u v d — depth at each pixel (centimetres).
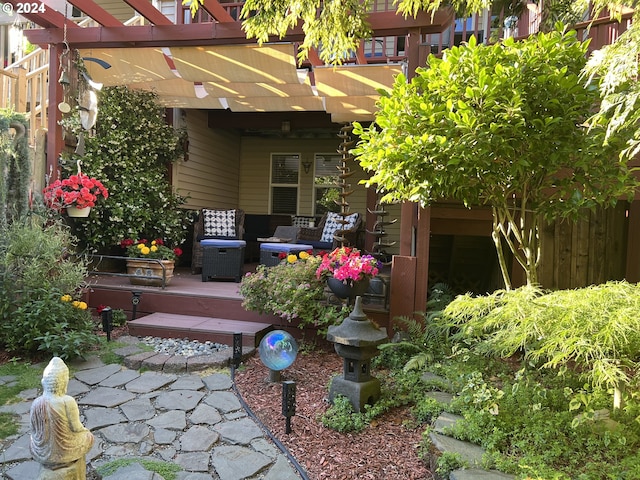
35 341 373
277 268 429
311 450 242
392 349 362
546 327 224
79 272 430
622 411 226
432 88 297
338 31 385
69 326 396
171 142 680
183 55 497
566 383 266
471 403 249
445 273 637
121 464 224
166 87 637
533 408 233
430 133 291
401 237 418
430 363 334
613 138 255
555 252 497
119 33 476
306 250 589
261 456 236
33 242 404
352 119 688
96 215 562
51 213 486
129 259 522
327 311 400
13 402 292
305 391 320
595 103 305
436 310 422
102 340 412
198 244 669
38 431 156
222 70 521
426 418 268
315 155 944
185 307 483
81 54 531
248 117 812
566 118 278
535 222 329
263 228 932
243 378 343
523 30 551
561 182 312
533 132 283
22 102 541
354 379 286
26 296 382
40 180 509
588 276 497
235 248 589
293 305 394
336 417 269
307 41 404
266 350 324
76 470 162
